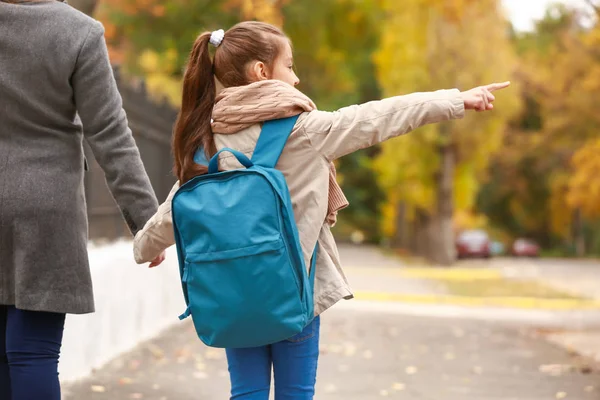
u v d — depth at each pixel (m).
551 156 64.88
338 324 14.13
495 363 10.00
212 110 3.77
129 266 10.11
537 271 42.50
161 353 9.76
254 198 3.46
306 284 3.51
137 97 10.80
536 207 75.62
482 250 60.91
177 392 7.67
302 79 36.62
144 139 11.30
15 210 3.48
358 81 60.91
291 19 32.72
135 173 3.71
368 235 72.69
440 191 41.53
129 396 7.39
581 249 73.56
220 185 3.53
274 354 3.79
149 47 25.52
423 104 3.57
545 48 74.38
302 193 3.60
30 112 3.54
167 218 3.68
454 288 26.36
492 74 38.41
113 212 10.40
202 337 3.61
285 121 3.62
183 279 3.59
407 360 10.09
